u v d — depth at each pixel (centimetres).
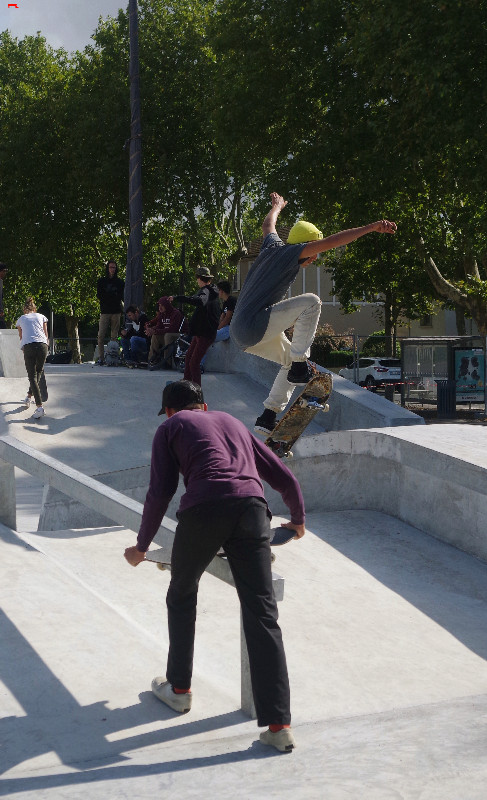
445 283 2770
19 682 339
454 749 284
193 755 290
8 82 4556
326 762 277
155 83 3119
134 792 252
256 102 2462
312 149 2288
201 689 359
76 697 334
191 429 324
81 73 3475
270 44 2406
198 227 3294
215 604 488
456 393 2116
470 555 630
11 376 1189
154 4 3238
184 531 313
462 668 434
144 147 3206
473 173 1925
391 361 2611
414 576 585
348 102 2180
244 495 310
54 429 1002
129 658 376
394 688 398
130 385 1191
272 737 295
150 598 488
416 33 1827
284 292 480
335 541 653
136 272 2083
